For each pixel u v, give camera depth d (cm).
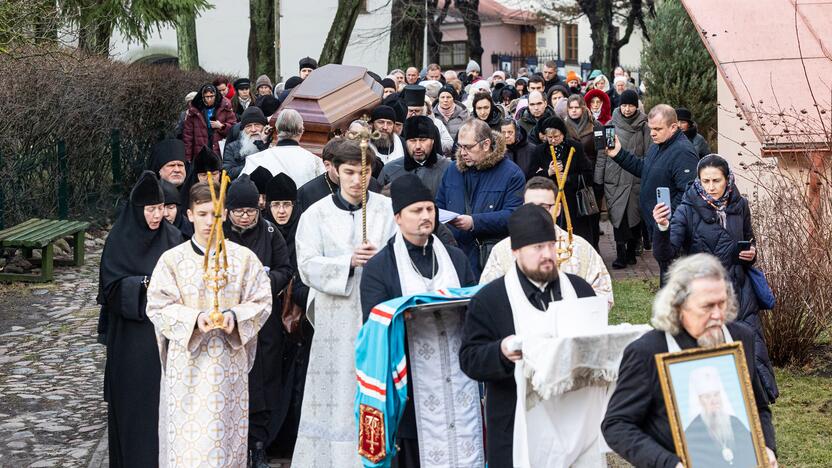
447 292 552
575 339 450
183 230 809
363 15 4406
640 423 405
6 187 1431
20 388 903
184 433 598
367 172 655
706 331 398
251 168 870
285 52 4359
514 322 490
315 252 648
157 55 3803
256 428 709
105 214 1694
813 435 710
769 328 855
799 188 859
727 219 712
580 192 1170
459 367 553
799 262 846
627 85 1952
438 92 1502
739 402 388
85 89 1596
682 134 990
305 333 720
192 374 602
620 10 5388
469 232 779
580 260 579
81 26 1967
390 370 536
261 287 624
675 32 1741
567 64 7244
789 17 1174
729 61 1120
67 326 1111
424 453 551
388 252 575
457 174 798
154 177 681
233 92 1888
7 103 1410
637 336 457
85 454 748
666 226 725
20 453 750
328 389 646
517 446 480
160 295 608
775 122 950
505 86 1906
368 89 1093
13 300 1219
